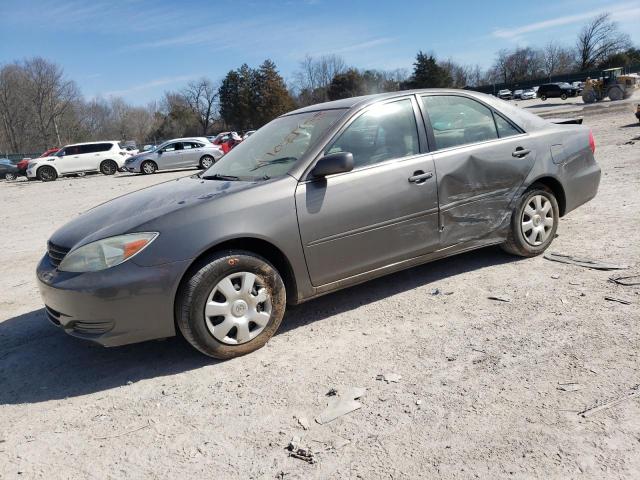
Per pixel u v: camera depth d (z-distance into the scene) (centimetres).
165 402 309
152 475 246
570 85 5438
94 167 2778
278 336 384
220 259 338
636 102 3081
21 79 7700
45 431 289
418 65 8612
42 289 351
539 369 303
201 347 340
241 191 356
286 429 271
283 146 413
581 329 344
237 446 262
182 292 332
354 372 321
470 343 343
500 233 465
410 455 243
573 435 244
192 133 9281
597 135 1577
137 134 9712
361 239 390
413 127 424
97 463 258
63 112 8069
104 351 390
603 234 542
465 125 452
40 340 421
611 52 8869
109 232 338
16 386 347
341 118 399
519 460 232
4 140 7838
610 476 218
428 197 416
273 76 8244
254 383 320
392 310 410
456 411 272
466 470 229
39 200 1605
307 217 366
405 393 293
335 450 251
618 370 293
